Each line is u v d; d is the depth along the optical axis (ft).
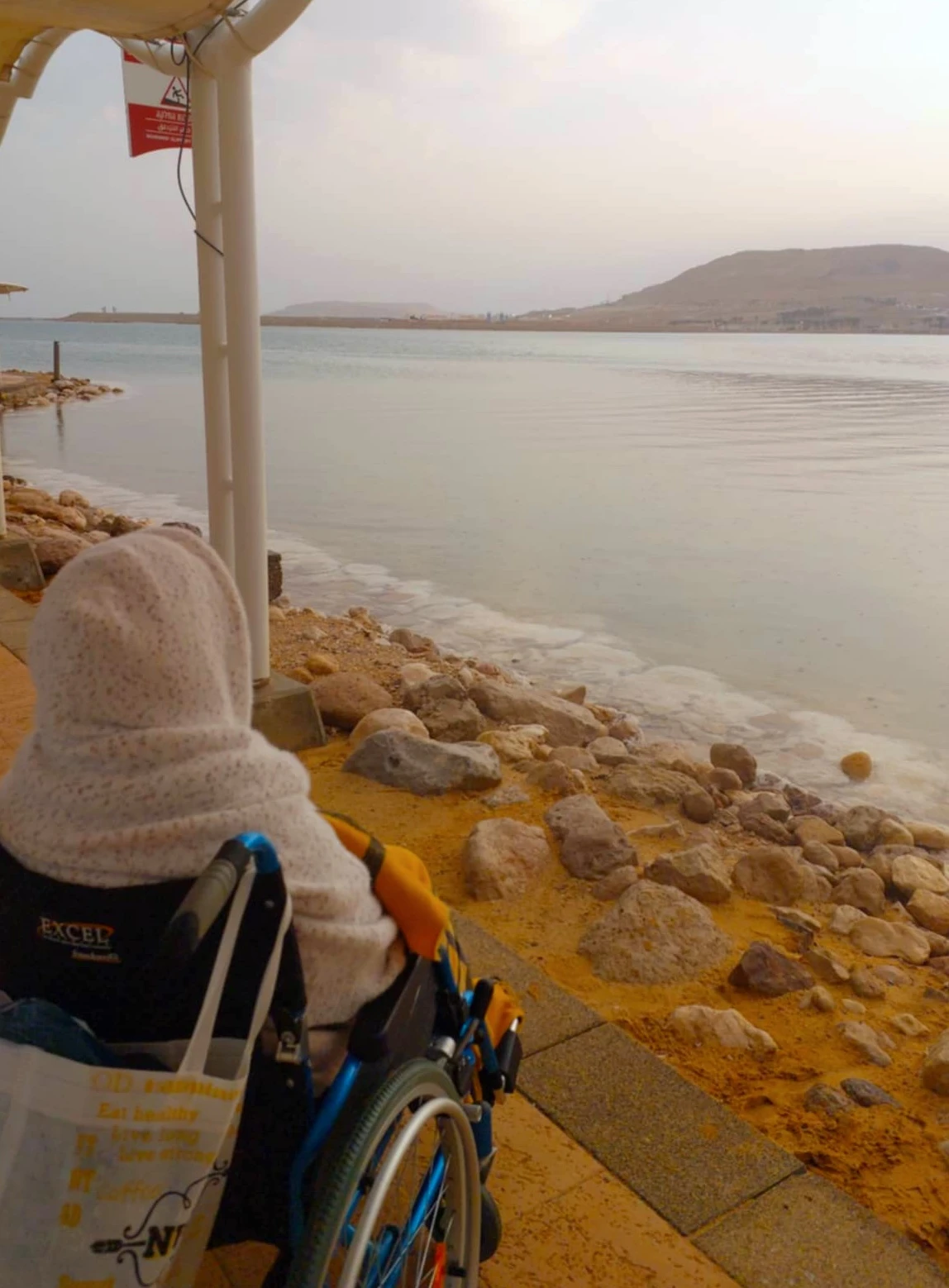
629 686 29.07
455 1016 7.40
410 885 6.81
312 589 38.91
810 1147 10.86
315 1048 6.49
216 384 18.84
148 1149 5.22
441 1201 7.33
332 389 149.89
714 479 65.98
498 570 42.01
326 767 20.10
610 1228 9.22
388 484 62.18
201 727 5.66
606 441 86.74
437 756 19.40
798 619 35.45
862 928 15.88
